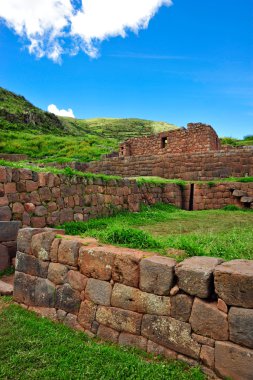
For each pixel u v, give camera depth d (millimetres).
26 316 4422
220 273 2963
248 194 15703
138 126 102000
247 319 2770
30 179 8031
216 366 2920
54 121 66312
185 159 20234
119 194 12156
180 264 3305
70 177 9539
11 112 56750
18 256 5000
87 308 4004
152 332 3406
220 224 9711
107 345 3639
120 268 3725
